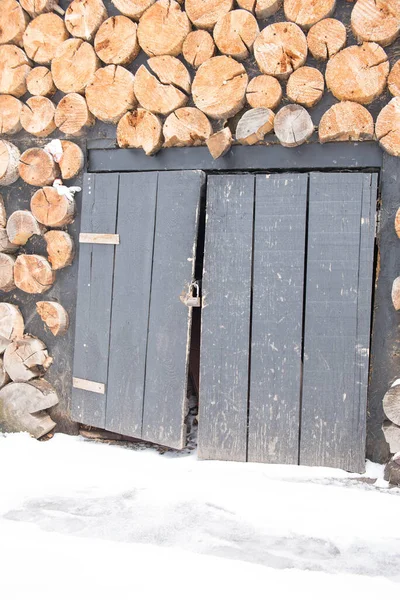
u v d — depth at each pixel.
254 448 2.97
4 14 3.37
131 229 3.18
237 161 3.00
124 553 2.20
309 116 2.79
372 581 2.04
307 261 2.86
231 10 2.95
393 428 2.75
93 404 3.31
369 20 2.71
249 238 2.95
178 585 2.01
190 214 3.01
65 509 2.56
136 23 3.15
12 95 3.43
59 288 3.44
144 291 3.15
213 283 3.01
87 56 3.20
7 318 3.42
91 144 3.30
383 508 2.52
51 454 3.16
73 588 2.00
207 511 2.53
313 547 2.26
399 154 2.72
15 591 1.98
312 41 2.81
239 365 2.98
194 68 3.07
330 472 2.82
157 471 2.94
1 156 3.36
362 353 2.80
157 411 3.11
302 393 2.89
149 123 3.09
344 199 2.81
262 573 2.08
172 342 3.06
